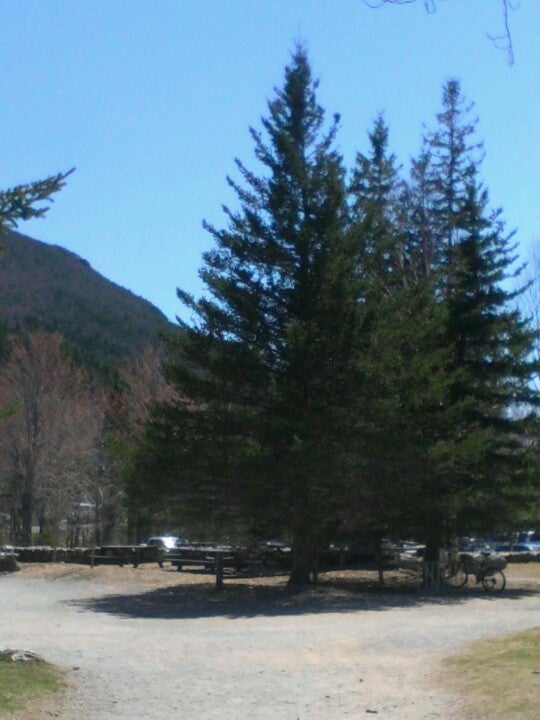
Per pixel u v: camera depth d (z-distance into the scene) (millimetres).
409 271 31375
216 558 26984
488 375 27016
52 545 44875
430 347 25609
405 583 26406
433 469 23672
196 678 11492
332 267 23625
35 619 19266
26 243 136375
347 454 23906
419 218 33469
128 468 24719
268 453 22625
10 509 55250
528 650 11867
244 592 24266
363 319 23812
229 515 25109
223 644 14297
